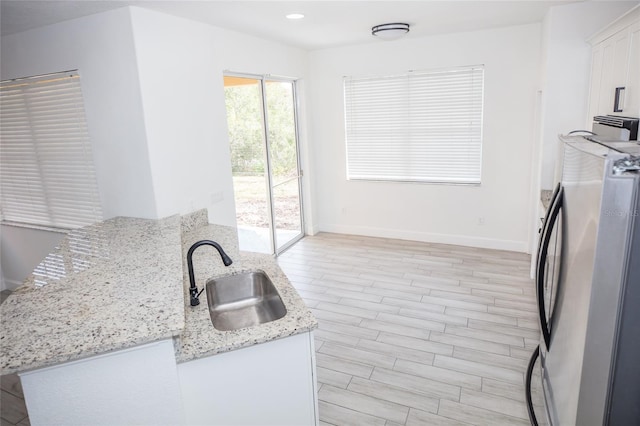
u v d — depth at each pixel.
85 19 3.03
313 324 1.76
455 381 2.61
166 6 2.92
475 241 5.07
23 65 3.46
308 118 5.48
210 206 3.71
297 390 1.82
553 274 1.50
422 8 3.39
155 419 1.54
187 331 1.73
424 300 3.71
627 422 1.00
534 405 2.36
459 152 4.95
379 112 5.22
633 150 1.04
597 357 0.99
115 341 1.39
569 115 3.61
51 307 1.66
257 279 2.38
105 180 3.32
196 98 3.48
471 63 4.63
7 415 2.46
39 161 3.67
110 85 3.07
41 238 3.94
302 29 3.96
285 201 5.26
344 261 4.75
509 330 3.16
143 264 2.14
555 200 1.42
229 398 1.71
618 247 0.91
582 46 3.46
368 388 2.57
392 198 5.41
